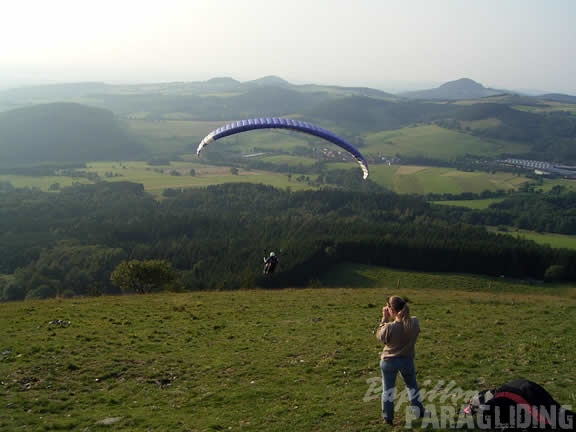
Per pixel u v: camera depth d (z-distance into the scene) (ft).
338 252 295.07
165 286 139.74
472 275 273.13
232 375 42.57
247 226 475.31
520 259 272.10
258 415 33.09
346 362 44.11
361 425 29.63
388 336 28.32
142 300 84.64
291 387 38.50
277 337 56.13
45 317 67.15
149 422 33.12
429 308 74.54
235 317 69.26
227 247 385.70
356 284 268.00
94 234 456.45
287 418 31.89
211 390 39.17
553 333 53.47
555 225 470.80
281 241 368.68
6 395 38.88
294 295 92.02
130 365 46.03
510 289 242.99
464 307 75.15
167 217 495.82
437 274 274.16
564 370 38.17
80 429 32.68
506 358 42.63
